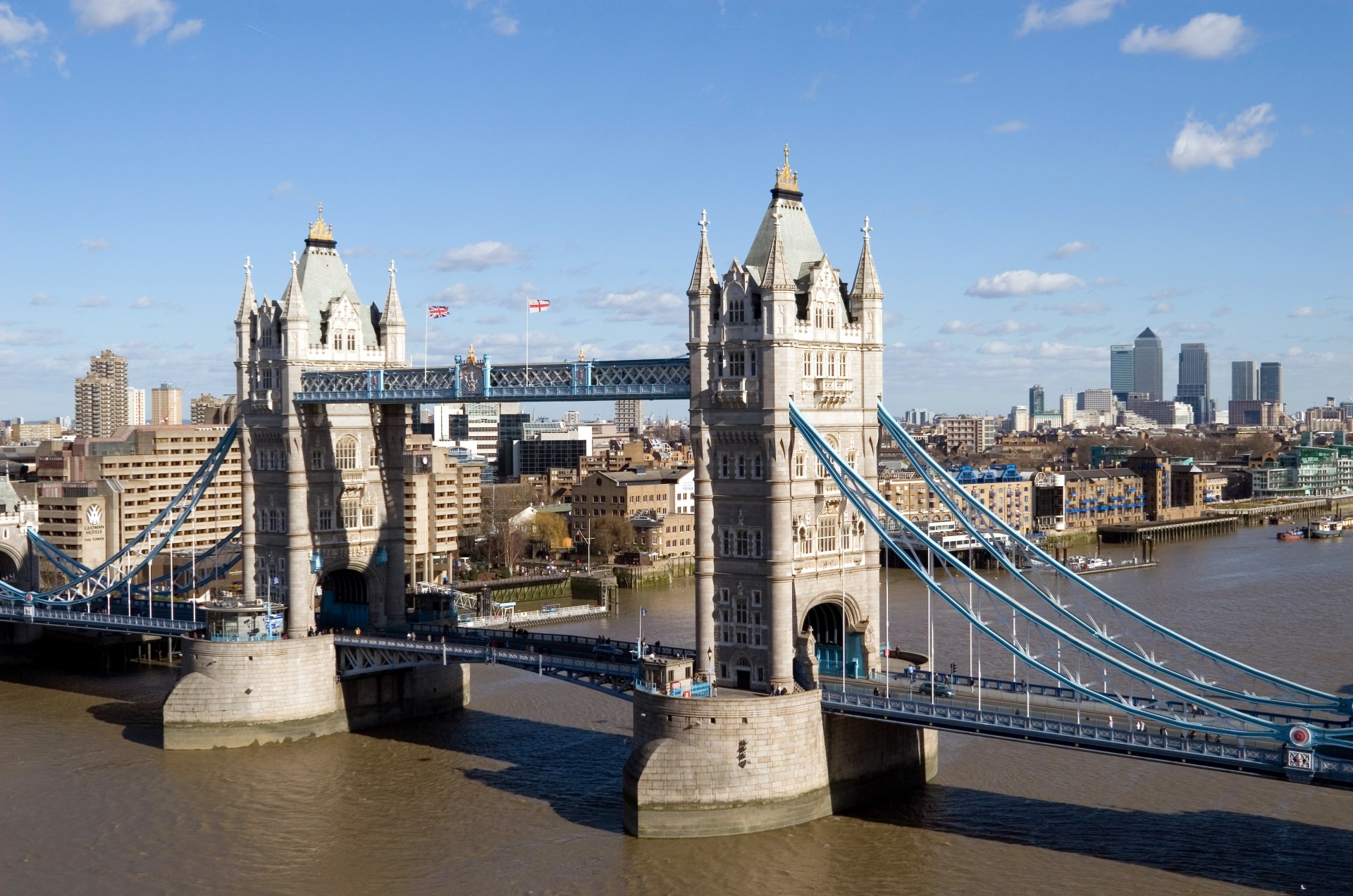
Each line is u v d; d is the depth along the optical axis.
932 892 111.56
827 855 120.00
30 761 154.62
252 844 126.44
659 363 146.25
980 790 136.62
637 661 142.12
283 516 173.50
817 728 128.50
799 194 145.12
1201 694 174.88
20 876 119.69
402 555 183.50
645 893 113.19
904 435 144.00
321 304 178.62
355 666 165.62
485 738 162.50
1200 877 112.50
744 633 137.75
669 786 124.88
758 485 136.00
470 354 165.00
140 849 125.62
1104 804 131.38
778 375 133.75
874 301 145.12
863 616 144.88
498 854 122.31
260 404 174.75
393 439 182.12
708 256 139.50
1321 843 119.56
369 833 128.88
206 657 160.88
